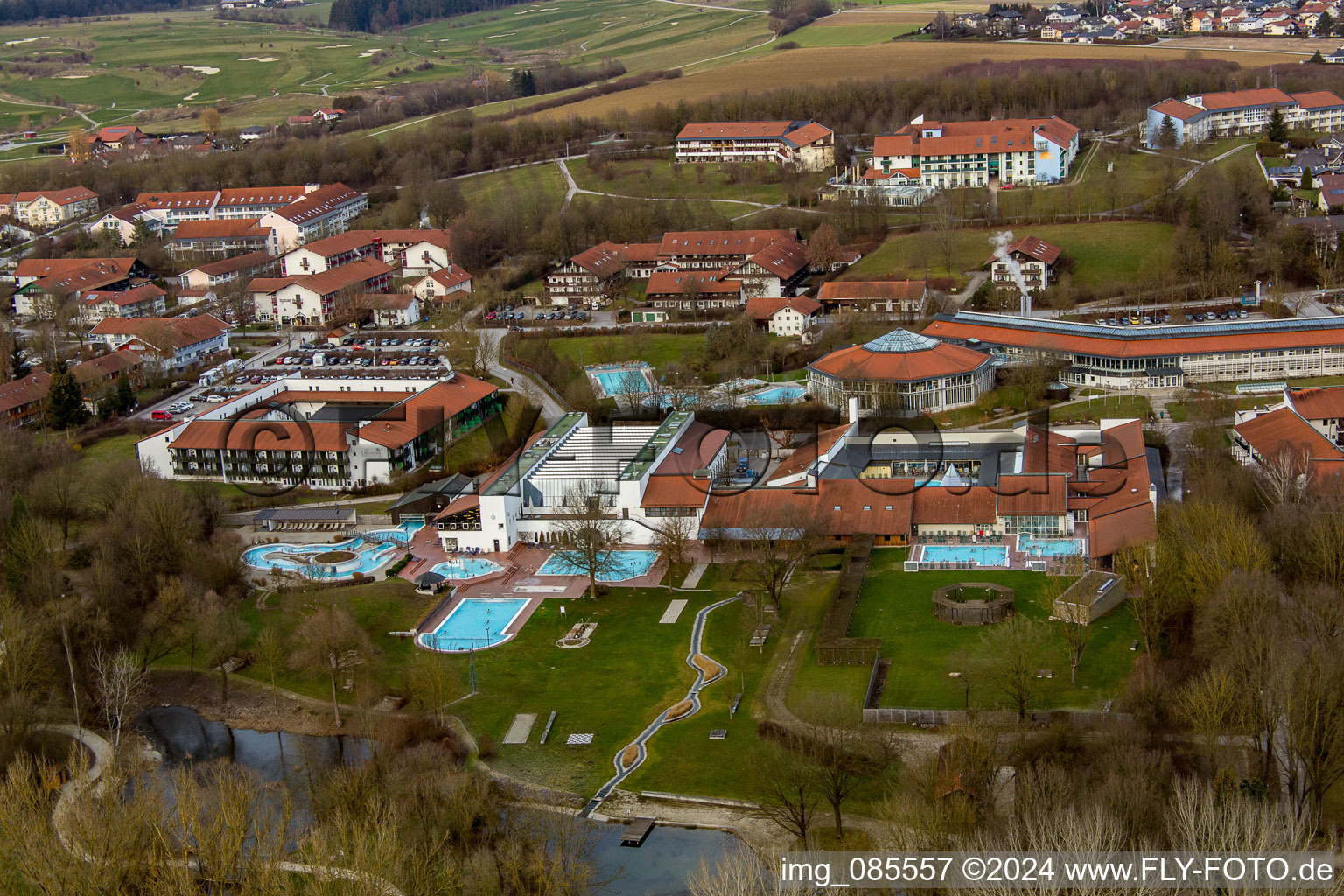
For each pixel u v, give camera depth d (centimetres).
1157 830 14562
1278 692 16312
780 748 18262
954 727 18188
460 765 19225
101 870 14675
